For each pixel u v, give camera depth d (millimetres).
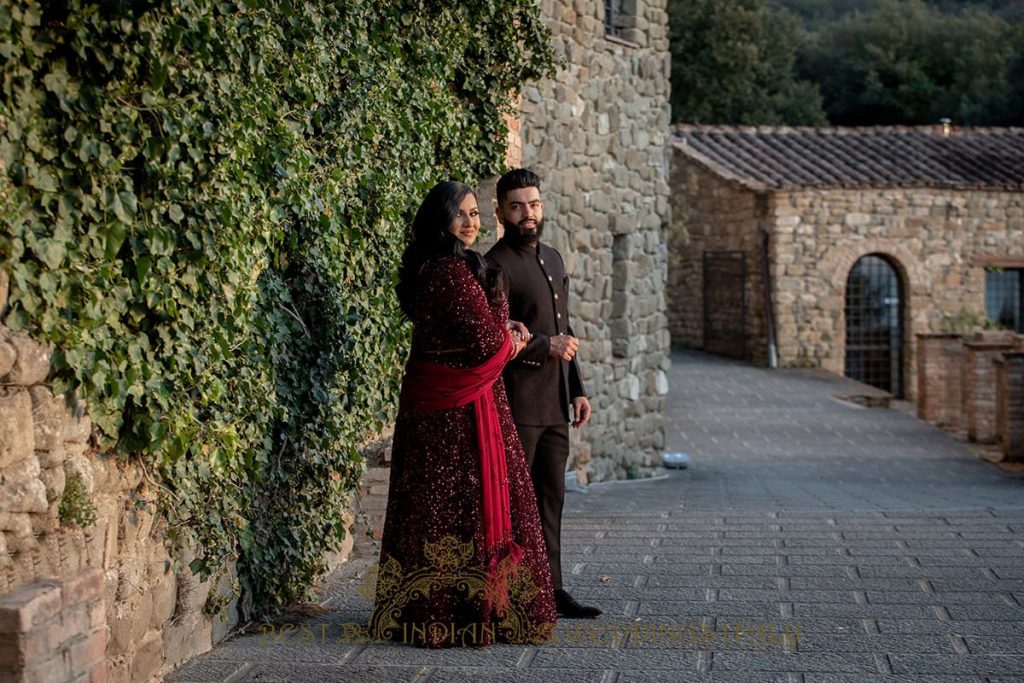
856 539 6758
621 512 8523
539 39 7840
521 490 4539
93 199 3469
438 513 4426
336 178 5281
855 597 5129
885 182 23719
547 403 4926
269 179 4590
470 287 4391
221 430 4250
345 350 5418
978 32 39031
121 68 3549
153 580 3988
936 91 38938
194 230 3967
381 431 6152
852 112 39844
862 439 16625
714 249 26141
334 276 5258
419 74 6391
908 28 39594
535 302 4953
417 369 4480
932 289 24188
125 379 3646
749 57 33656
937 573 5652
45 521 3316
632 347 12781
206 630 4398
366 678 3996
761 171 24531
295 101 4895
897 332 24469
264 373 4637
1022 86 38188
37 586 3162
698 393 20812
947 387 17641
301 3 4859
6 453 3109
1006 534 6895
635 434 12867
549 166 10758
